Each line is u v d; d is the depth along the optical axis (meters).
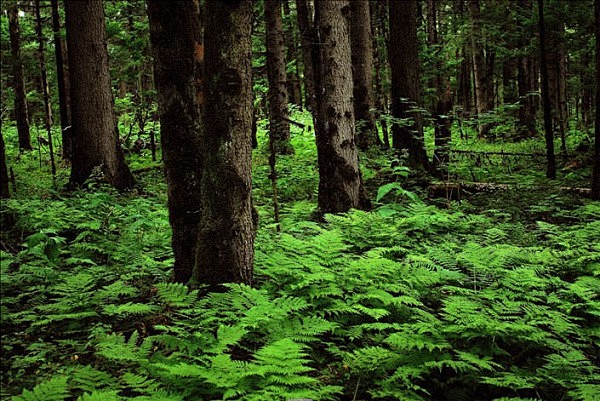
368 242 7.70
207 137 5.21
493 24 19.52
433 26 21.17
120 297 5.77
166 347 4.36
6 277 5.48
